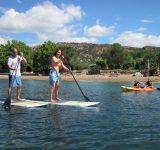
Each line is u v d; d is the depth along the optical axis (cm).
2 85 3856
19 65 1658
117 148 825
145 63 11775
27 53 11338
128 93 2830
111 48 14588
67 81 6562
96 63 13238
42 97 2123
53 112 1383
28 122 1153
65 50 11275
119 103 1823
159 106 1691
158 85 5178
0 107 1520
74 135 954
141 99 2144
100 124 1124
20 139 904
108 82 6228
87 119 1223
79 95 2367
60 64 1706
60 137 930
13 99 1761
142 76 8238
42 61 10412
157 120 1218
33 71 10975
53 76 1667
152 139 912
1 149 808
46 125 1101
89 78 7688
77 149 813
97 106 1616
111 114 1355
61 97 2159
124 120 1210
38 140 895
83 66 12294
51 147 829
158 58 11700
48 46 10506
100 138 921
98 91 3044
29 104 1568
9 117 1253
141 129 1045
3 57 11212
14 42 11319
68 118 1241
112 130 1025
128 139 912
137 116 1312
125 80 6988
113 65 14412
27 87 3575
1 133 973
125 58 14338
